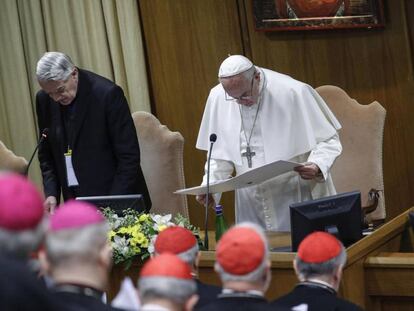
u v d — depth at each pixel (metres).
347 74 27.92
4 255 8.22
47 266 9.48
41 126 21.06
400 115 27.95
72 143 20.59
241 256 10.41
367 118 23.61
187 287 9.61
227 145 20.58
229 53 27.83
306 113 20.08
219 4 27.83
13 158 23.69
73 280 9.28
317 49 27.83
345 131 23.73
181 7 27.84
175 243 13.30
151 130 23.92
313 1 27.39
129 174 20.25
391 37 27.80
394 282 16.81
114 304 10.41
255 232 10.60
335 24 27.44
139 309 10.24
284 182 20.31
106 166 20.61
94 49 27.89
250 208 20.75
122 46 27.72
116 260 17.53
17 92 28.42
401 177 28.17
